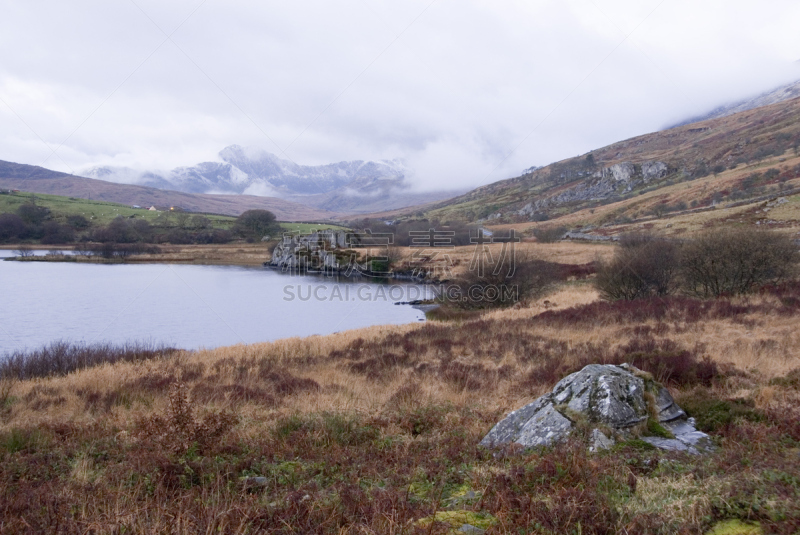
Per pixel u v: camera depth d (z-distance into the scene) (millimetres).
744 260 23500
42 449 8086
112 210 145250
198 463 6621
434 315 38281
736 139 199125
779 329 14984
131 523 4684
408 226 92000
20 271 70688
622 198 177500
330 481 6051
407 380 13531
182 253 98125
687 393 8859
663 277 26922
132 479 6227
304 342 22656
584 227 111000
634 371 7852
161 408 11406
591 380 7273
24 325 37125
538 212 185250
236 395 12492
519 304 34219
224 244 110938
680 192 127688
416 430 8781
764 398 8180
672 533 4004
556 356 14906
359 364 16578
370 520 4621
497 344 18203
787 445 6156
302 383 13922
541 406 7457
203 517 4730
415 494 5383
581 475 5223
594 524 4180
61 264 81250
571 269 47062
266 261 90625
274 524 4715
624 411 6859
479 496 5090
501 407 9953
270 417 10109
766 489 4449
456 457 6629
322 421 9102
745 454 5789
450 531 4336
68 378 16875
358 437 8289
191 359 20359
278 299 50938
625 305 22797
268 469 6641
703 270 24625
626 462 5594
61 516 4934
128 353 23578
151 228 115000
